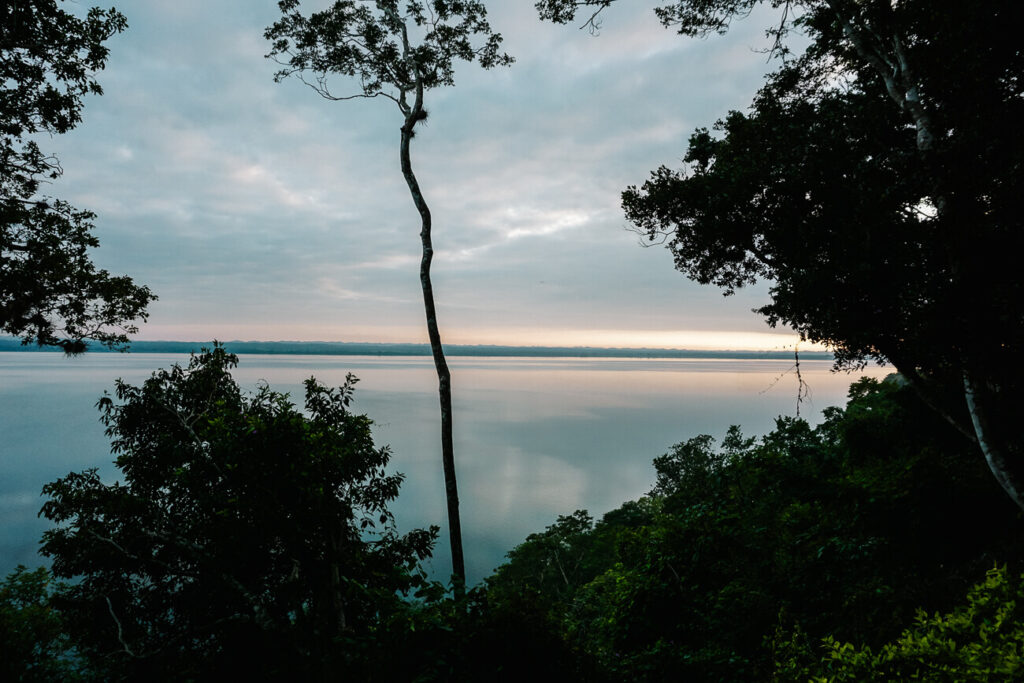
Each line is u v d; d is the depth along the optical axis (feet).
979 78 21.54
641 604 32.96
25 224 40.14
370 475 35.37
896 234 27.58
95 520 32.81
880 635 22.45
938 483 28.43
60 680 31.63
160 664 30.19
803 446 53.57
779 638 22.16
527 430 653.71
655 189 39.88
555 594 121.19
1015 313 21.26
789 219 33.60
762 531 38.78
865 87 35.99
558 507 359.66
